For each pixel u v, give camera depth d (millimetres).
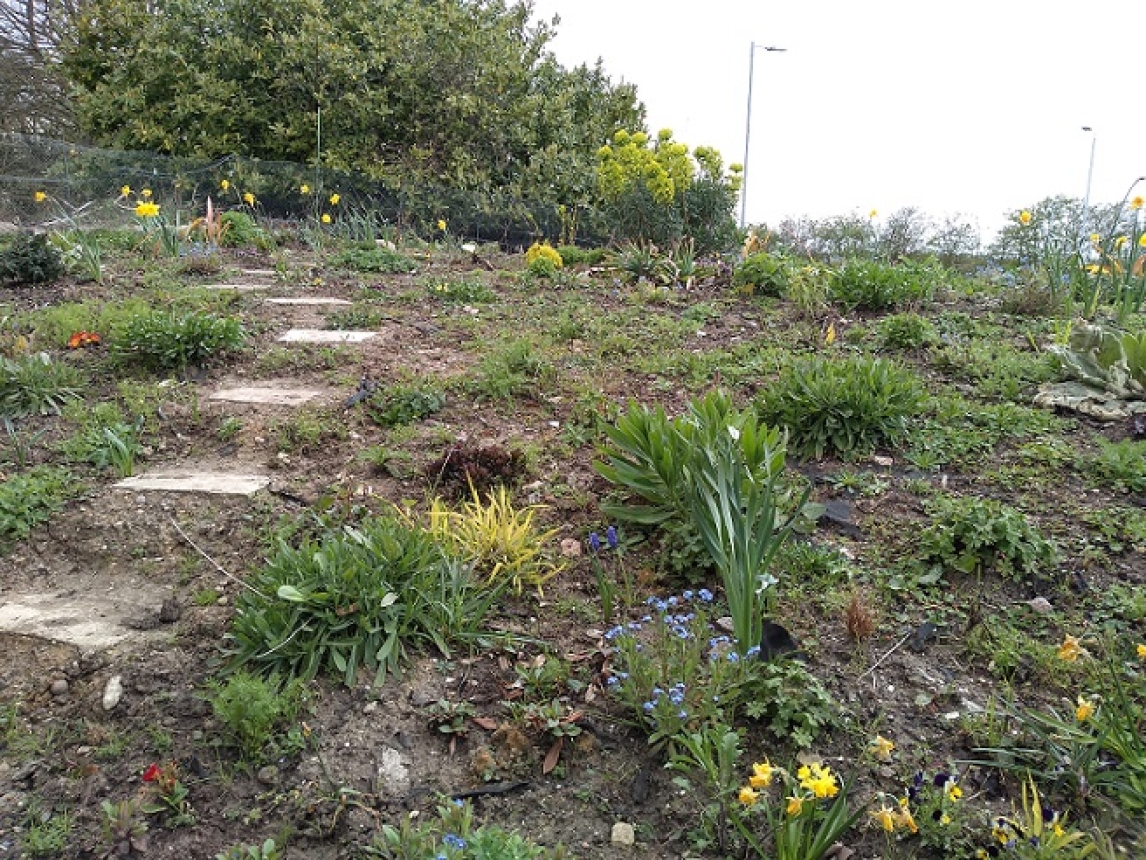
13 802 2371
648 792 2357
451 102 13477
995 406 4438
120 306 6125
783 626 2877
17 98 20297
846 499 3699
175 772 2355
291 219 12398
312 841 2225
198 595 3094
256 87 13828
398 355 5375
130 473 3969
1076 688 2639
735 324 5988
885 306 6332
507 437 4238
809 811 2090
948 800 2209
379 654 2695
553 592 3148
